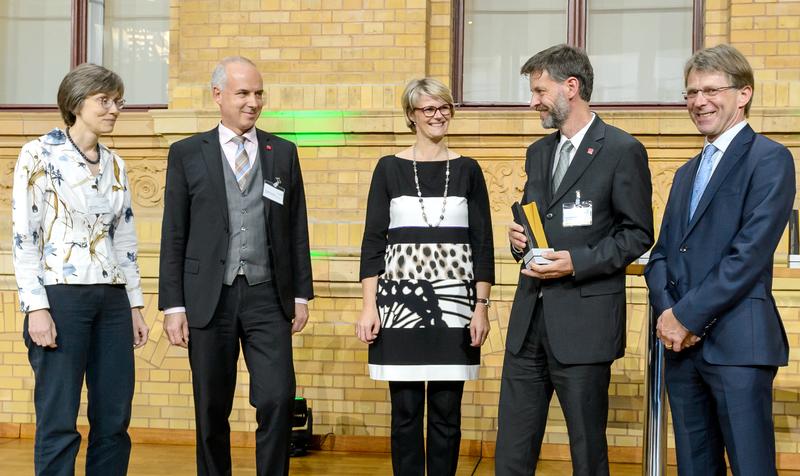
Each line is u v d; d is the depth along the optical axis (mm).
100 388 3701
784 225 3080
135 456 5285
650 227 3332
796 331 5172
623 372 5305
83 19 6160
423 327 3865
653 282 3326
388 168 3979
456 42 5875
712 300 3035
